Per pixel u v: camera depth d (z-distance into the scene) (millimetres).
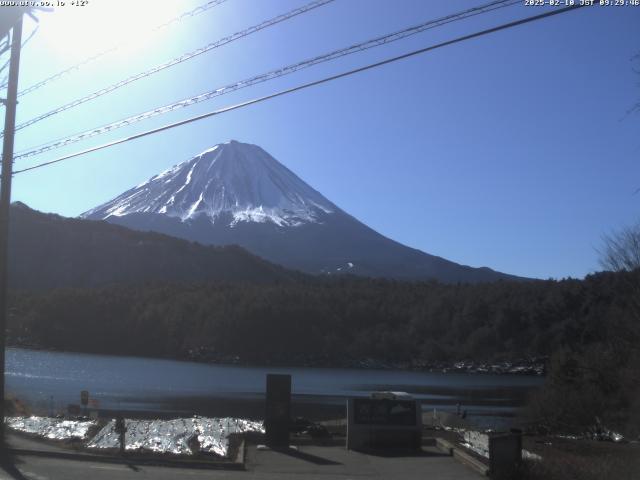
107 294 117500
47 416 27219
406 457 18547
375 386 77125
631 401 32469
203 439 20688
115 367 83688
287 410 20188
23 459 16359
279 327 106875
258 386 68438
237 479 14750
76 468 15430
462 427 27969
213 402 51781
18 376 65625
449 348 104062
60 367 78875
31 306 111750
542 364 90625
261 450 19188
